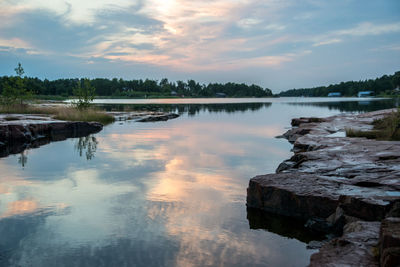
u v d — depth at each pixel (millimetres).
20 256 4164
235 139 15328
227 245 4582
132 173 8453
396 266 2902
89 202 6180
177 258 4160
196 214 5688
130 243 4551
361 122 18391
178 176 8164
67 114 23188
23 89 27422
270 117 30781
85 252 4281
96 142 14312
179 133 17766
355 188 5887
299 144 11969
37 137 16062
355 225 4469
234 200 6469
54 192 6789
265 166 9391
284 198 5953
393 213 4578
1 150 12211
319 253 3824
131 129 19922
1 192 6777
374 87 164500
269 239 4836
